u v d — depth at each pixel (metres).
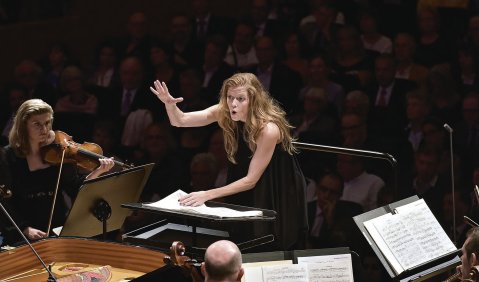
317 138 16.69
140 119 18.16
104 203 11.55
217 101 17.89
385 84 16.58
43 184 12.62
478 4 16.33
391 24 16.86
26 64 19.11
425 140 16.03
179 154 17.69
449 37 16.38
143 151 17.98
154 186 17.70
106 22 19.55
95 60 18.83
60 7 19.77
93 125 18.48
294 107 17.19
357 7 17.12
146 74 18.28
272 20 17.64
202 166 17.06
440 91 16.20
